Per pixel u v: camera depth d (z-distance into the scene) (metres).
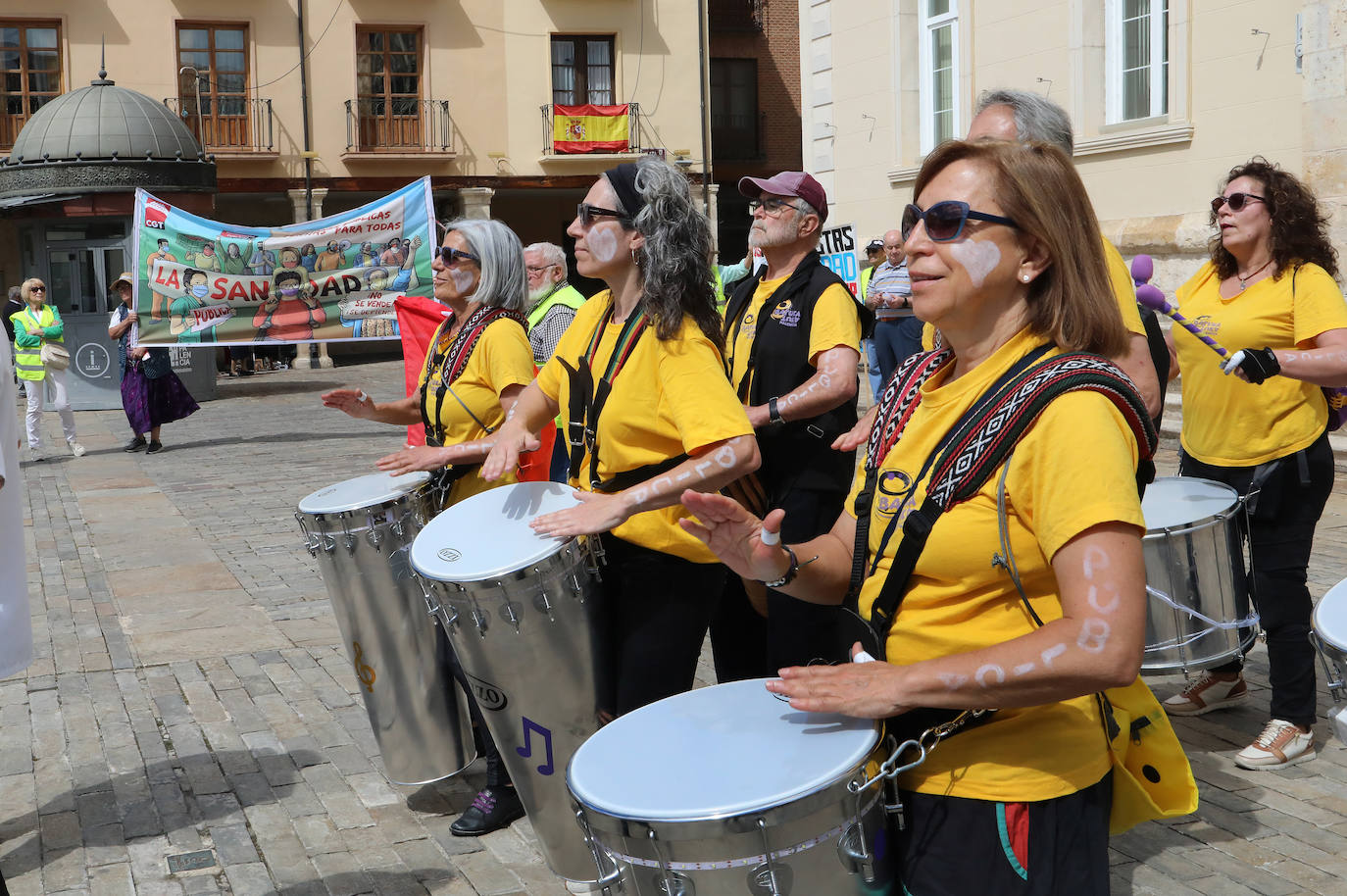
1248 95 10.64
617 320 3.06
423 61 26.25
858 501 2.02
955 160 1.89
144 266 13.39
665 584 3.03
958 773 1.86
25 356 12.69
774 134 32.38
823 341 3.75
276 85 25.53
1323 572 6.36
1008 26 13.17
